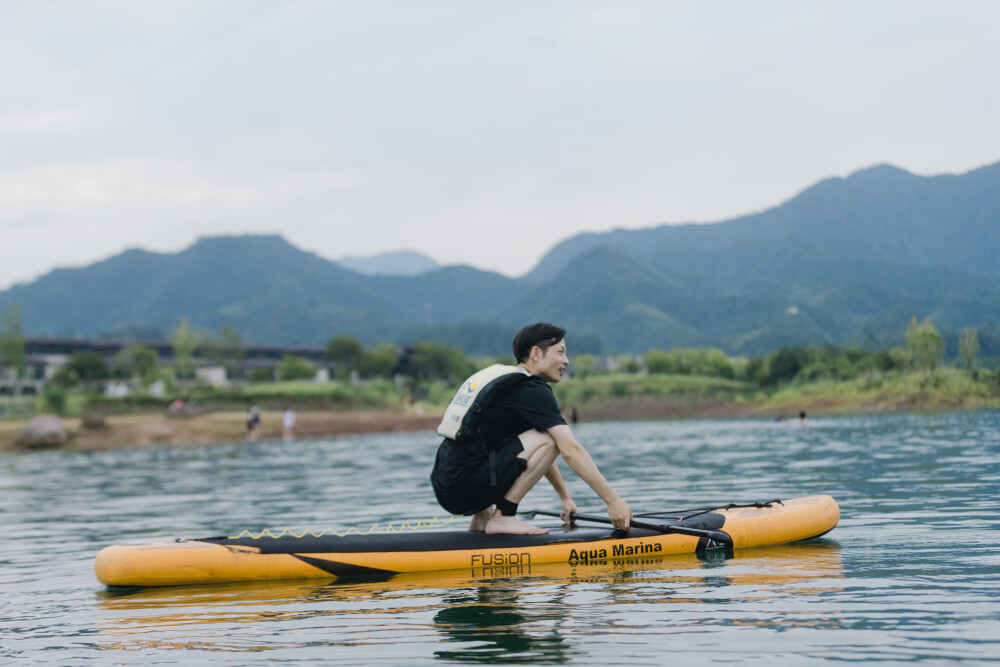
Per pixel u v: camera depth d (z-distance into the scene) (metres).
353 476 13.60
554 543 4.78
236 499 10.34
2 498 11.73
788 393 46.97
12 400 60.31
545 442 4.77
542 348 4.90
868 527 5.70
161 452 25.77
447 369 99.06
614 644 3.00
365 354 101.06
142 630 3.53
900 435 18.55
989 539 4.97
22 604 4.29
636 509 7.45
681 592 3.83
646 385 63.00
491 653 2.95
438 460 4.86
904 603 3.44
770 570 4.29
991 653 2.72
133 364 79.06
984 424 21.86
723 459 13.94
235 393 46.88
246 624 3.56
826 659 2.73
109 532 7.49
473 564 4.64
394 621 3.50
